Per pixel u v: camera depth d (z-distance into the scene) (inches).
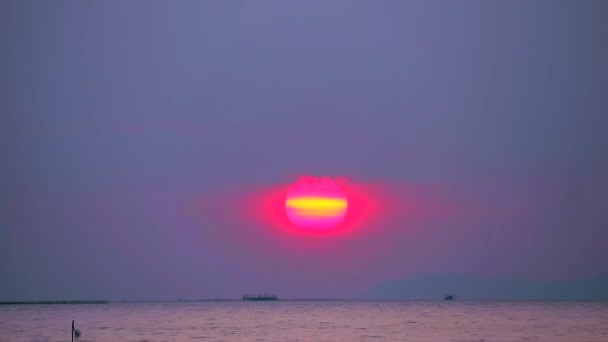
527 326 5944.9
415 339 4591.5
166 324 6491.1
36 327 6038.4
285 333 5167.3
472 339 4586.6
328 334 5044.3
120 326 6186.0
